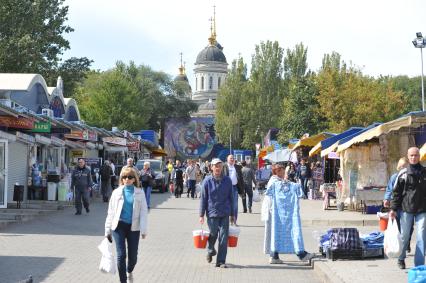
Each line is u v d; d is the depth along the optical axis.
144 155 71.19
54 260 13.30
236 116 93.81
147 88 104.12
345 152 25.73
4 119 25.25
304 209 26.92
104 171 32.12
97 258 13.64
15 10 53.00
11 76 35.88
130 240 10.43
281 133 63.44
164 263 13.17
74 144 38.00
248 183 26.88
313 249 15.27
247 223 22.19
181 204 32.38
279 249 13.10
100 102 80.19
